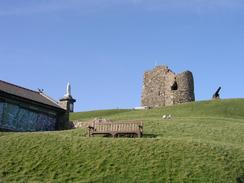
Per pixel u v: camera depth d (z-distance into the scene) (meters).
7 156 53.56
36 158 53.09
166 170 49.91
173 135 67.50
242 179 49.38
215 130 72.12
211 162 51.59
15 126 72.19
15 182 47.56
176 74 128.50
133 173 49.34
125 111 122.88
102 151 54.38
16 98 72.69
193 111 103.25
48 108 78.00
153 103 130.50
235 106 107.25
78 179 48.41
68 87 82.94
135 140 57.34
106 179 48.19
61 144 56.59
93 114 122.06
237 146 58.88
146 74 134.38
